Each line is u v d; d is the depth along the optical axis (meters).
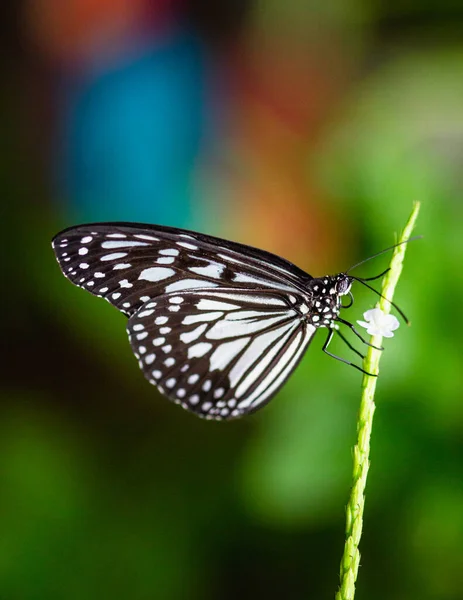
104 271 0.44
